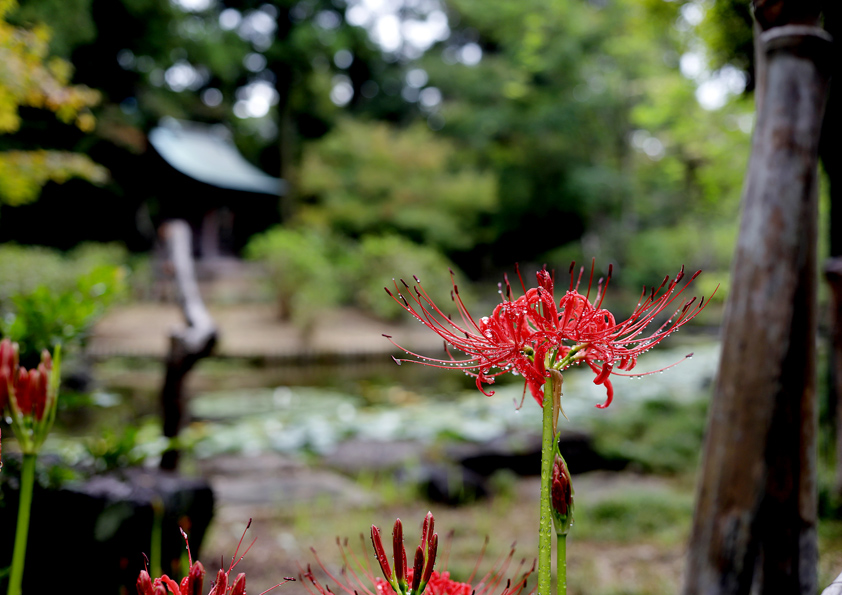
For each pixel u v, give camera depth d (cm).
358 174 2498
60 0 1755
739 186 960
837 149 427
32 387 131
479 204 2600
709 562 226
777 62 221
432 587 115
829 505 436
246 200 2567
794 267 220
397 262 2017
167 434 443
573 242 3050
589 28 2198
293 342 1725
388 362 1694
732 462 223
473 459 642
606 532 451
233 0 2859
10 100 726
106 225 2495
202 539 336
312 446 684
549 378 105
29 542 253
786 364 227
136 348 1520
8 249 1373
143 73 2386
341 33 2936
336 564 376
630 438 726
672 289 111
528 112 2681
